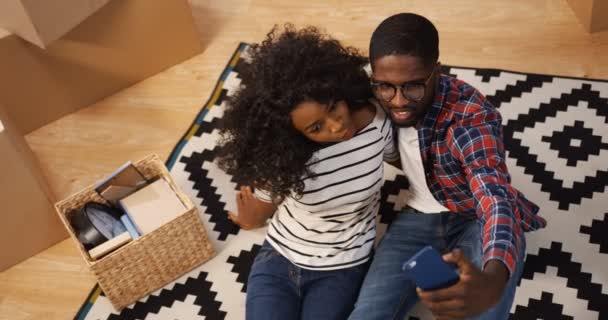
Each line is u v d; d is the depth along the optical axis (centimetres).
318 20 260
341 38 252
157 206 194
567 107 220
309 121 138
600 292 183
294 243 173
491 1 255
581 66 231
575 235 194
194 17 267
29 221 204
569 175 205
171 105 243
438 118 149
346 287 171
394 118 148
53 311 202
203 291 199
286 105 136
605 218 196
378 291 167
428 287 119
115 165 230
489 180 139
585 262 189
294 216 169
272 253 179
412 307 182
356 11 261
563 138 213
